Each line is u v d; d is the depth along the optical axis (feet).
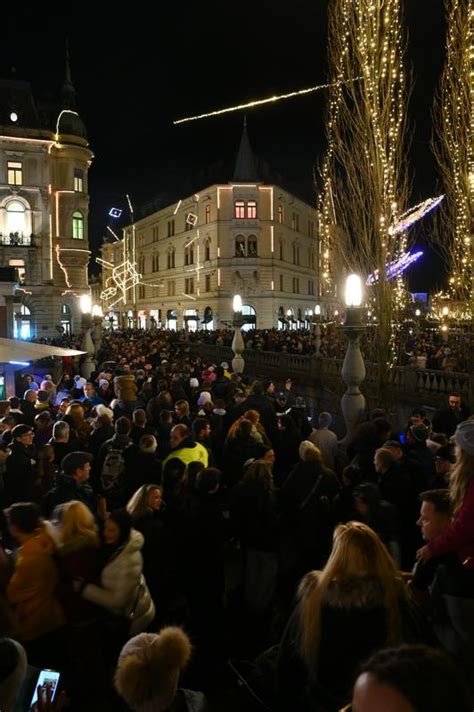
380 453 19.07
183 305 228.84
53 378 78.23
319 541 19.70
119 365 63.87
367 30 46.70
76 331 185.57
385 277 46.68
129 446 24.18
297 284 230.07
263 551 19.39
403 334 67.05
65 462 20.24
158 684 9.00
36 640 13.55
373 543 10.03
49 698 10.90
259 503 19.34
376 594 9.51
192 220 219.61
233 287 200.64
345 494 18.97
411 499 18.38
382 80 47.09
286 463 27.99
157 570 17.90
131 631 14.30
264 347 96.32
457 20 49.03
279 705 10.09
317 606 9.67
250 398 34.24
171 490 21.38
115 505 23.38
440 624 11.84
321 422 27.55
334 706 9.12
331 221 94.53
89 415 34.83
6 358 36.60
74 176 185.78
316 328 69.46
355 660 9.11
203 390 43.80
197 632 17.70
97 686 13.41
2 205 173.88
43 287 178.50
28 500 22.21
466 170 51.31
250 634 18.97
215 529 18.22
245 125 200.23
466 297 56.54
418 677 4.83
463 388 45.88
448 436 27.43
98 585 13.91
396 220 49.08
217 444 30.53
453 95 50.70
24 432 23.66
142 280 273.95
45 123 182.29
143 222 270.05
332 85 51.93
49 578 13.79
